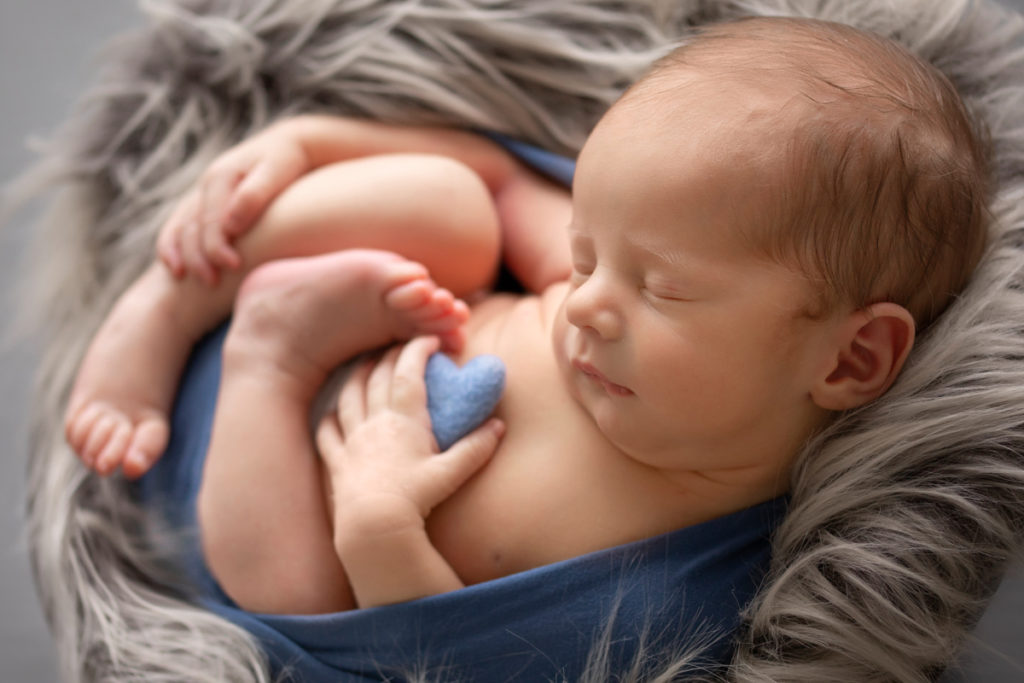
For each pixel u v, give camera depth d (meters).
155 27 0.98
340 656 0.75
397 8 0.95
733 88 0.64
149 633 0.82
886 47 0.69
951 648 0.71
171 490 0.86
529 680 0.72
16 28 1.49
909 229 0.64
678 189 0.63
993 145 0.81
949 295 0.71
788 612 0.70
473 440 0.74
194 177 0.95
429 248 0.83
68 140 0.99
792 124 0.62
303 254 0.84
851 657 0.70
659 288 0.64
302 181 0.87
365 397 0.78
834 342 0.66
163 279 0.88
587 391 0.71
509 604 0.71
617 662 0.71
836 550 0.70
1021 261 0.73
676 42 0.92
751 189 0.62
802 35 0.68
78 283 0.97
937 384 0.71
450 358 0.80
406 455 0.73
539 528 0.73
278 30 0.95
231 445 0.78
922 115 0.65
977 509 0.69
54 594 0.88
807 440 0.71
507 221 0.94
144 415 0.86
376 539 0.71
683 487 0.73
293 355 0.80
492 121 0.95
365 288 0.78
